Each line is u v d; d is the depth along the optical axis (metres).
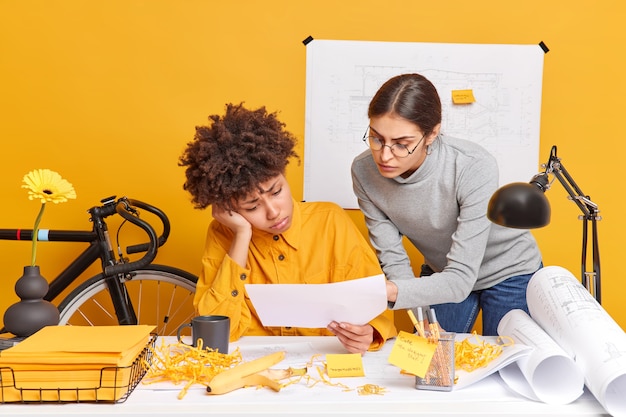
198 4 2.61
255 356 1.53
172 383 1.32
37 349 1.22
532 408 1.20
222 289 1.72
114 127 2.65
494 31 2.63
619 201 2.69
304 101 2.63
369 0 2.61
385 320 1.66
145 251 2.54
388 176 1.80
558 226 2.69
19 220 2.67
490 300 2.12
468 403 1.22
